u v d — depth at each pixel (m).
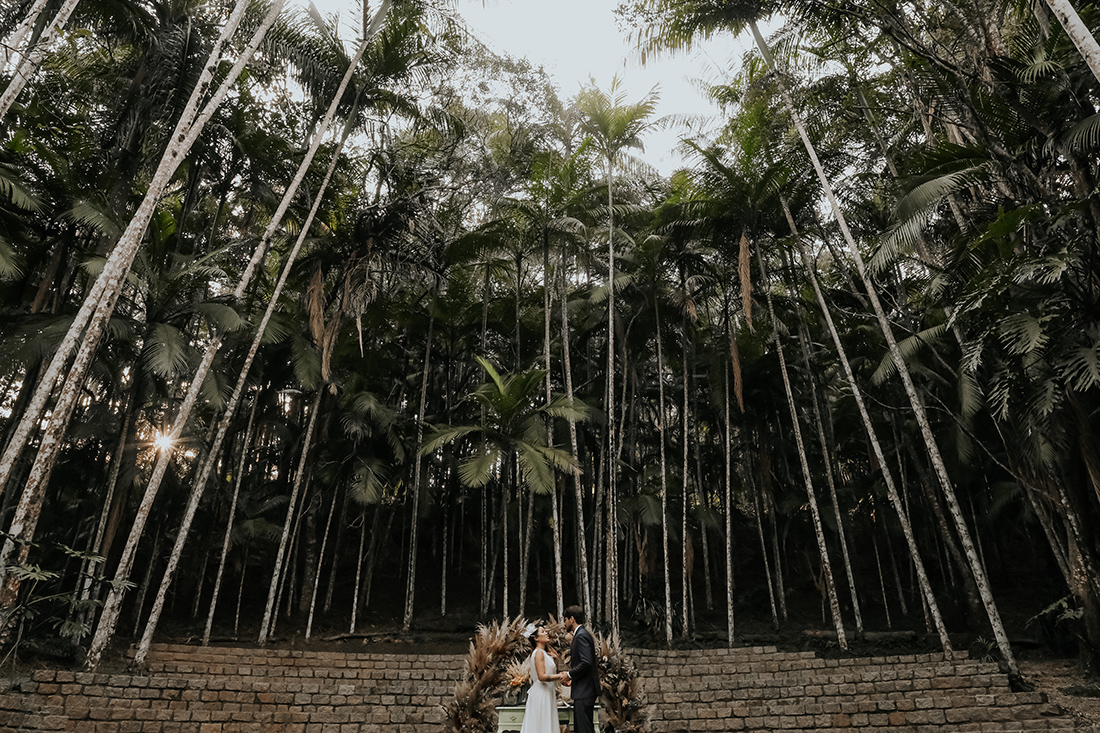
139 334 11.22
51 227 11.43
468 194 16.33
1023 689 8.88
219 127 11.93
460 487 19.08
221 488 15.62
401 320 16.78
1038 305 8.02
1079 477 9.66
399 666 11.40
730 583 13.52
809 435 19.75
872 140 13.16
